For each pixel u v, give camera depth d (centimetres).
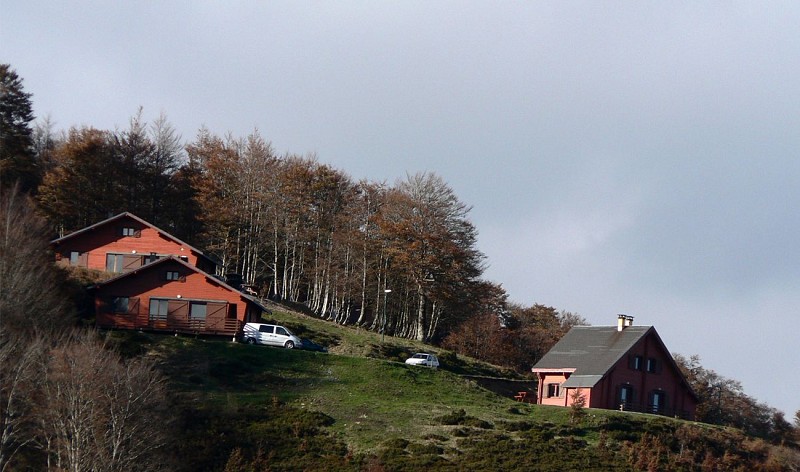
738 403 9475
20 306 5419
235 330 7206
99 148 9531
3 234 6116
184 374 6216
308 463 5116
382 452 5322
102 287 7262
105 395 4631
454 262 10119
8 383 4522
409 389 6650
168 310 7256
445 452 5444
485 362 9762
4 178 8875
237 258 10038
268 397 6081
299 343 7412
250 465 5034
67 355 4738
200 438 5272
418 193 10425
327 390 6362
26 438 4581
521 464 5319
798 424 9325
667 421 6712
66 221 9356
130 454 4478
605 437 6094
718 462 5909
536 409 6769
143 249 8375
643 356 7788
